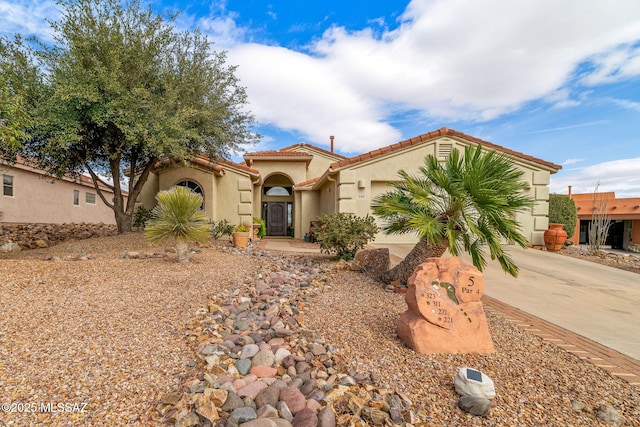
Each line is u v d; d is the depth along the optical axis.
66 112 8.37
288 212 20.09
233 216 13.55
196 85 9.98
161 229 6.87
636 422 2.39
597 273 8.26
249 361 3.07
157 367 2.88
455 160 5.57
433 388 2.76
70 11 8.41
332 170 12.04
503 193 4.70
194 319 4.12
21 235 11.48
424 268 3.71
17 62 8.27
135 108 8.56
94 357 2.96
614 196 25.88
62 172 10.88
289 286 5.94
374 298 5.21
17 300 4.12
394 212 5.41
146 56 9.11
